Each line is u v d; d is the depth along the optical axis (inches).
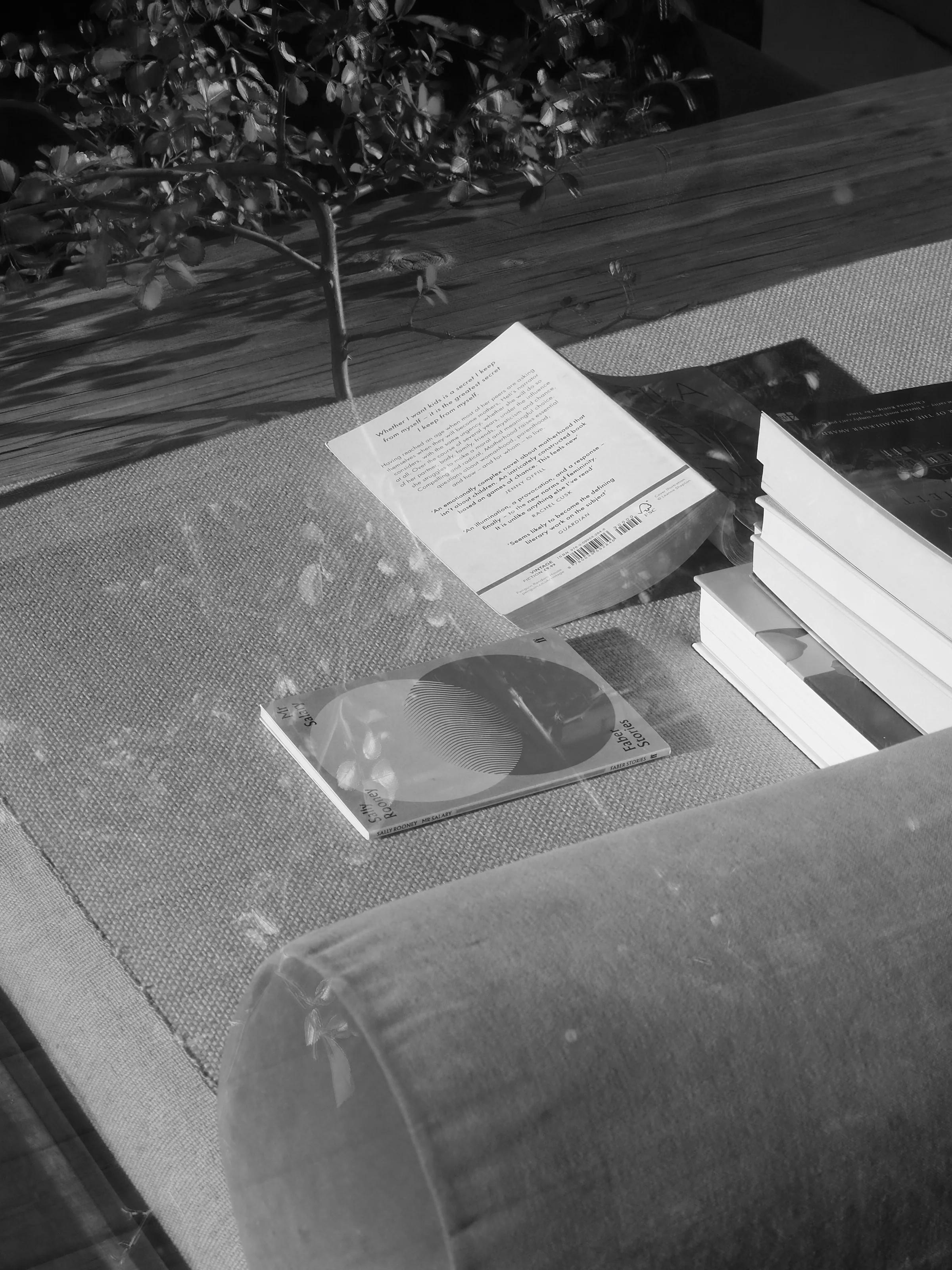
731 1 69.1
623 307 38.0
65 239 35.4
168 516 30.3
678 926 12.5
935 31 68.0
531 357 31.7
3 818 23.3
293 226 43.2
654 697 25.1
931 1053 12.2
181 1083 20.0
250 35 39.5
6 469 32.6
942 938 12.6
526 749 23.5
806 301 37.3
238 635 26.6
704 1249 11.7
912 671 22.1
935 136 48.0
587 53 52.2
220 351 37.5
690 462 29.2
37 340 38.5
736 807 14.2
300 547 29.1
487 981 12.0
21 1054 24.5
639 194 44.6
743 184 45.3
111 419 34.7
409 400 33.9
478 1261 11.3
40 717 24.7
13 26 56.6
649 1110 11.6
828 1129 11.9
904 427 24.4
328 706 24.3
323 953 12.4
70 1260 21.0
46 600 27.7
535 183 40.9
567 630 26.8
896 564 22.0
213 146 38.0
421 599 27.5
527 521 28.3
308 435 33.1
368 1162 12.2
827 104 51.4
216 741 24.1
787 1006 12.1
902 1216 12.3
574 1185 11.4
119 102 36.9
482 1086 11.4
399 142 40.4
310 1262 13.6
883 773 14.6
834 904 12.8
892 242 40.9
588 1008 11.8
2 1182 22.2
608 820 22.1
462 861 21.3
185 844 21.9
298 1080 12.9
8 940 23.5
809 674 23.5
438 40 41.8
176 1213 19.4
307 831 22.1
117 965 21.8
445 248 42.1
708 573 26.8
